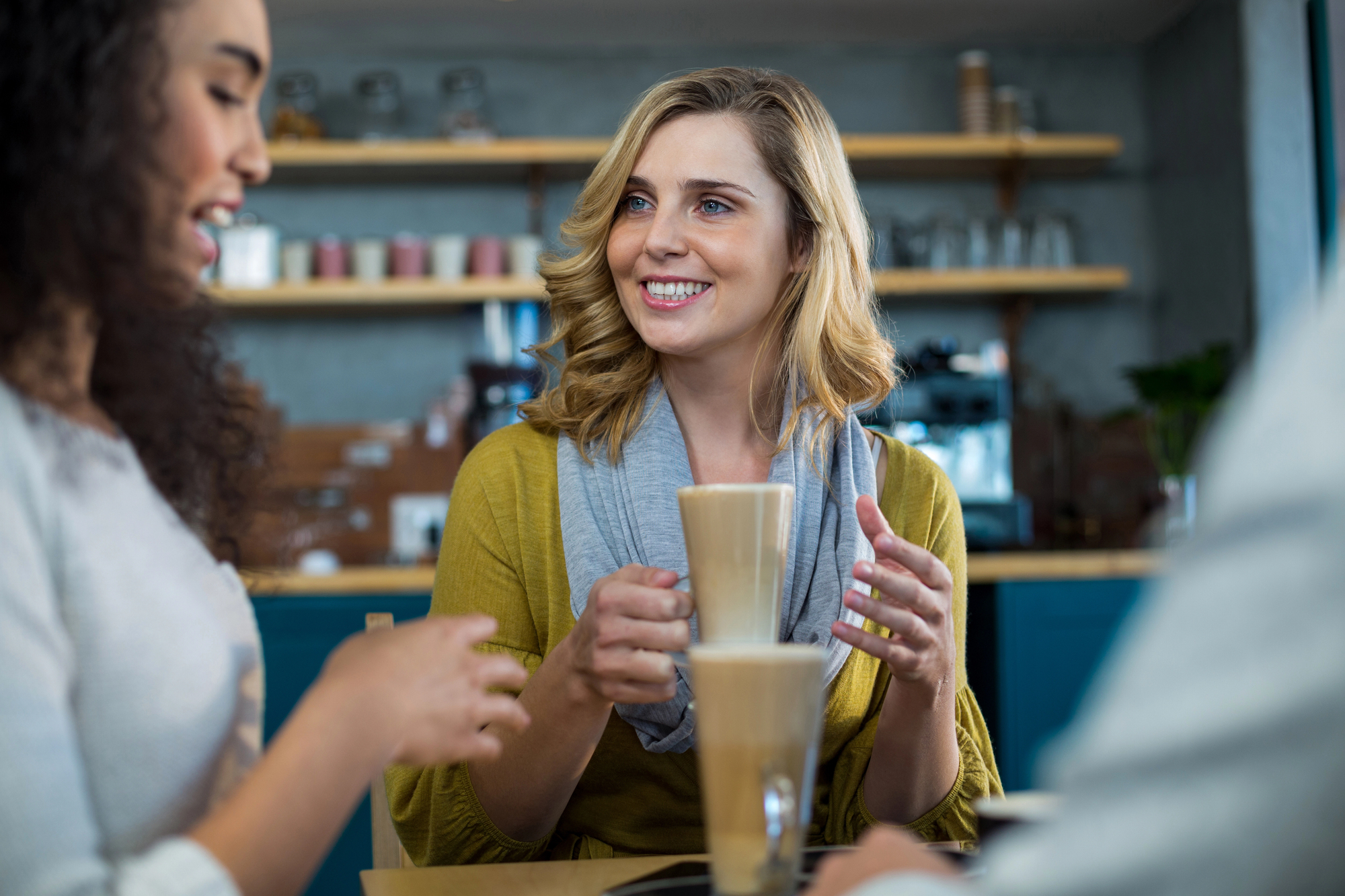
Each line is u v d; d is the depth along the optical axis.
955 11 3.64
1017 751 2.73
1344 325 0.35
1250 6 3.29
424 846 1.10
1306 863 0.33
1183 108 3.66
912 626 0.89
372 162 3.50
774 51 3.85
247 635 0.71
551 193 3.78
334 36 3.69
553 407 1.26
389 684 0.60
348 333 3.73
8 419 0.55
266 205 3.72
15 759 0.50
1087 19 3.72
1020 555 2.86
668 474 1.20
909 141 3.55
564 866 0.80
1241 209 3.32
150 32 0.59
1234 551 0.34
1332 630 0.33
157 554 0.61
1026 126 3.66
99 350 0.68
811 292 1.22
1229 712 0.33
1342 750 0.32
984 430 3.21
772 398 1.27
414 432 3.48
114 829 0.57
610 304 1.26
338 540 3.43
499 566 1.21
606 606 0.83
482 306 3.66
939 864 0.50
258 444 0.87
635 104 1.22
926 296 3.72
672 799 1.16
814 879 0.67
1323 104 3.25
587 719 0.93
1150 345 3.86
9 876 0.50
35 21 0.57
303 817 0.56
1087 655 2.76
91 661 0.56
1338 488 0.33
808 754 0.60
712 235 1.16
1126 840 0.35
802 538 1.20
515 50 3.82
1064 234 3.60
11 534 0.53
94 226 0.58
